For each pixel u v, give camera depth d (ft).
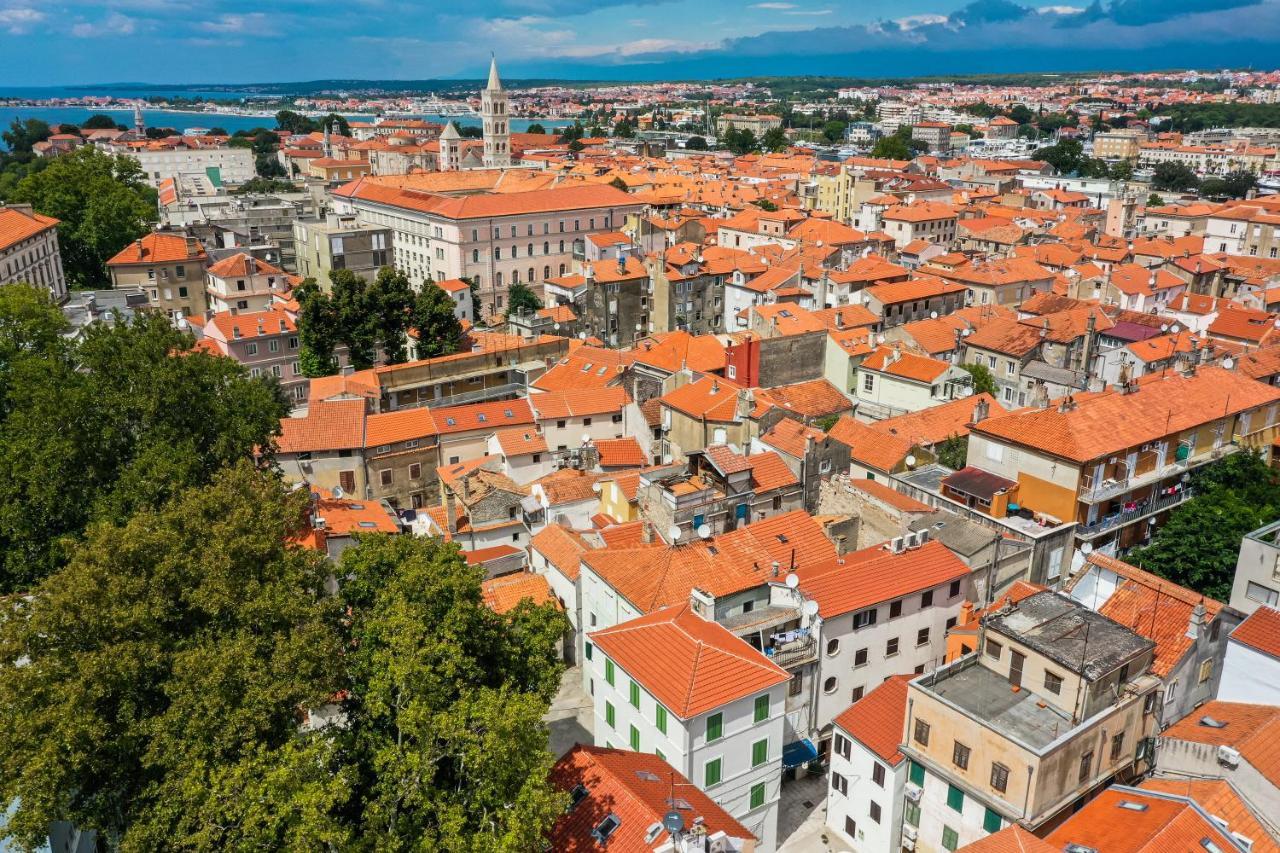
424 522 272.31
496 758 129.59
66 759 130.62
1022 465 255.70
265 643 143.95
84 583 141.79
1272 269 563.07
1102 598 199.72
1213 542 226.99
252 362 430.20
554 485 260.83
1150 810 139.74
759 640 186.60
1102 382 345.92
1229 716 162.09
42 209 630.33
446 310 434.30
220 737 131.95
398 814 135.54
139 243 533.55
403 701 138.00
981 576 213.05
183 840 123.13
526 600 176.55
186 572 151.33
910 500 240.73
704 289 526.98
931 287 467.93
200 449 239.50
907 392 363.15
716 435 302.04
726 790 168.76
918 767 164.14
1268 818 142.92
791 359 384.47
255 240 627.87
